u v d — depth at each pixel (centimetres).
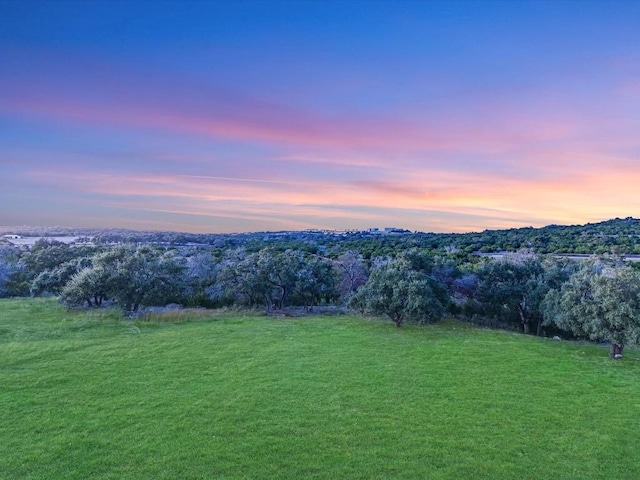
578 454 1398
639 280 2623
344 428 1558
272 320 3662
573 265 4091
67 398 1794
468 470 1302
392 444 1449
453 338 3033
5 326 3164
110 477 1240
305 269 4491
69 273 4622
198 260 5256
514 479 1259
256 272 4319
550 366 2347
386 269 3722
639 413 1719
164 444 1427
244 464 1317
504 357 2517
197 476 1252
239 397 1827
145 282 3812
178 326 3322
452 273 4359
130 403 1750
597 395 1911
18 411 1662
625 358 2581
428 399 1836
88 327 3184
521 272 4062
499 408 1752
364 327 3388
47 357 2361
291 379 2059
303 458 1355
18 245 7900
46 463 1305
